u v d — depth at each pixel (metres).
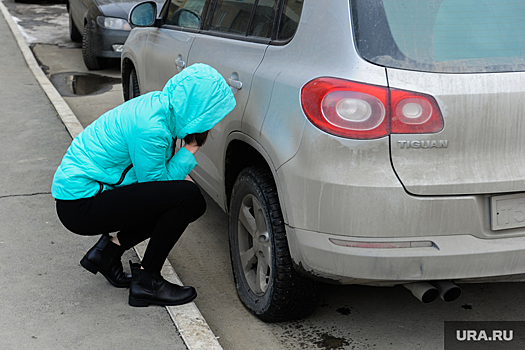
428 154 2.25
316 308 3.13
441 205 2.25
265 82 2.71
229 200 3.30
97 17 8.98
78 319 2.79
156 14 4.47
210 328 2.88
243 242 3.12
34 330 2.69
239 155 3.16
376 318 3.04
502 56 2.32
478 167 2.28
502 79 2.27
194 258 3.72
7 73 8.77
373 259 2.29
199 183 3.78
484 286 3.35
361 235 2.29
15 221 3.85
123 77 5.62
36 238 3.61
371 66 2.29
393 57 2.29
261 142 2.64
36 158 5.16
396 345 2.80
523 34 2.38
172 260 3.69
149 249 2.83
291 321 3.01
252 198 2.89
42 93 7.52
